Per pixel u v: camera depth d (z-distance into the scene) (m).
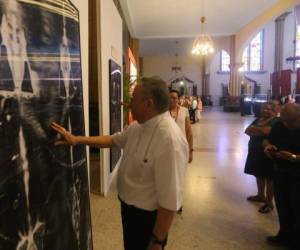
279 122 2.49
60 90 1.21
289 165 2.36
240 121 13.74
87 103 2.11
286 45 22.00
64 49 1.25
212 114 18.08
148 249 1.30
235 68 15.61
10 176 0.84
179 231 2.80
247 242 2.62
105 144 1.55
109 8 3.80
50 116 1.12
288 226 2.52
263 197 3.56
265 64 23.36
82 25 2.00
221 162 5.65
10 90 0.85
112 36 4.04
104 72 3.52
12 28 0.86
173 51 23.39
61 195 1.21
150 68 26.28
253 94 22.00
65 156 1.28
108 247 2.47
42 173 1.04
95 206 3.31
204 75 25.62
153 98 1.29
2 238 0.80
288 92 13.45
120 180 1.45
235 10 12.02
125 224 1.46
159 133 1.27
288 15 21.53
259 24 12.91
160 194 1.25
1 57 0.81
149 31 14.74
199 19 13.05
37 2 1.01
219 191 3.96
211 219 3.08
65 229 1.23
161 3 11.01
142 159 1.31
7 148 0.83
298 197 2.33
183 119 2.96
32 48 0.98
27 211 0.94
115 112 4.16
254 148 3.30
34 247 0.97
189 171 4.98
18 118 0.89
